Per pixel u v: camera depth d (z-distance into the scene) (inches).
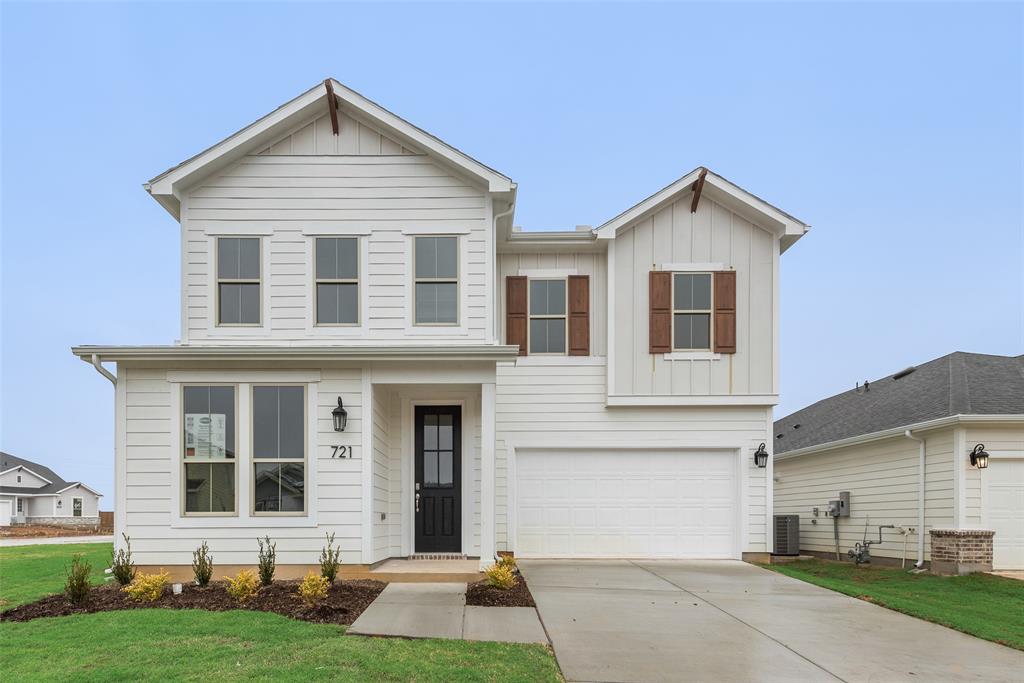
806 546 756.0
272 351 417.7
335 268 464.8
